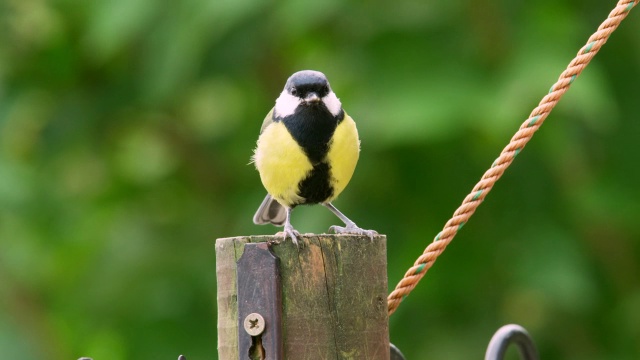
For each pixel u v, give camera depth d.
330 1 11.22
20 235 12.89
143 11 11.10
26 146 13.31
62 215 13.09
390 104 10.99
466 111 10.73
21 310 12.95
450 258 12.10
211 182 13.70
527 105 10.57
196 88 12.53
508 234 12.02
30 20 12.64
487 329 12.03
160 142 13.77
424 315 12.24
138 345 12.84
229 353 5.66
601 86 10.62
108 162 13.72
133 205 13.70
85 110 13.22
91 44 12.01
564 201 12.05
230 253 5.70
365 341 5.67
